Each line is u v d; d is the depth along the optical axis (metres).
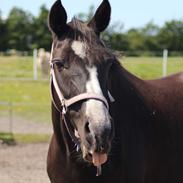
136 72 19.55
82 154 3.65
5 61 26.41
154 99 4.44
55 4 3.71
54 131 4.07
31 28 36.41
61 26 3.72
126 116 4.07
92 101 3.40
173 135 4.36
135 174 4.04
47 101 17.42
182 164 4.42
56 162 4.11
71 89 3.52
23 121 14.12
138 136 4.11
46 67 21.92
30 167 8.58
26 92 18.94
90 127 3.30
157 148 4.25
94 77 3.47
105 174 3.89
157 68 20.75
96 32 3.77
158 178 4.32
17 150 10.16
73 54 3.54
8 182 7.48
